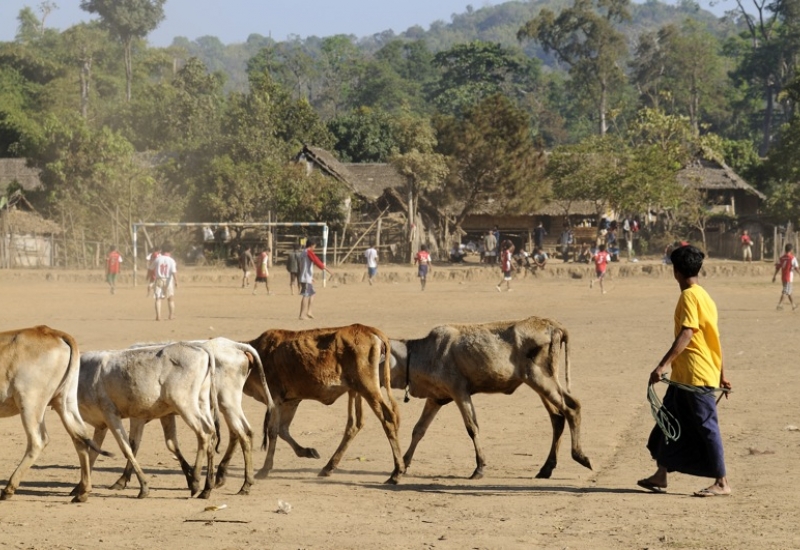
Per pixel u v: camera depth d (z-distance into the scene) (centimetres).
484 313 3262
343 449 1225
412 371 1238
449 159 6097
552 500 1031
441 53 13175
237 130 6384
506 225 6862
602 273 4203
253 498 1082
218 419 1123
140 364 1109
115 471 1242
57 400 1088
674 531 879
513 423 1516
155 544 871
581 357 2205
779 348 2330
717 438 1008
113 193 5809
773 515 928
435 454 1323
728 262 5666
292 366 1212
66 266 5684
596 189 6119
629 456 1277
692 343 1011
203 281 4997
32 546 866
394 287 4622
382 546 850
